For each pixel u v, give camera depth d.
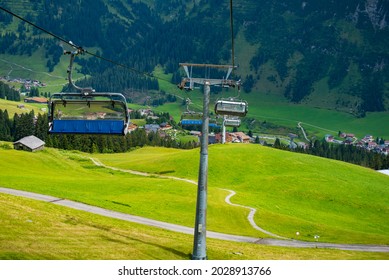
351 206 112.81
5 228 40.44
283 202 111.12
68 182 104.62
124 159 182.62
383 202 117.44
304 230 81.69
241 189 121.62
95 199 81.00
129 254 40.06
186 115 94.56
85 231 46.00
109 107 39.31
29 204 56.72
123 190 100.88
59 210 58.25
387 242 77.25
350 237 79.44
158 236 52.47
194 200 92.31
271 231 78.38
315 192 119.12
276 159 148.25
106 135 39.16
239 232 74.38
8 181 92.81
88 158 175.88
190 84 41.34
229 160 145.50
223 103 41.06
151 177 134.75
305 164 146.38
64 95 39.09
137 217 70.50
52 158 152.00
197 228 40.47
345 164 156.50
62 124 39.34
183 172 140.12
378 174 148.75
